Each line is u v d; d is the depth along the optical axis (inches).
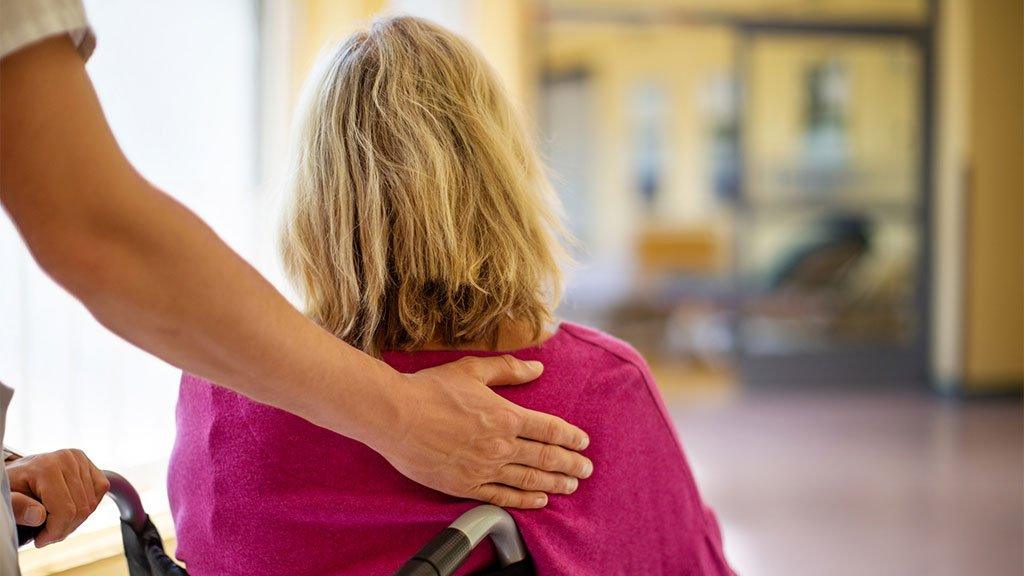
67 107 19.0
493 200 30.1
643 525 31.5
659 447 32.3
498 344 30.8
